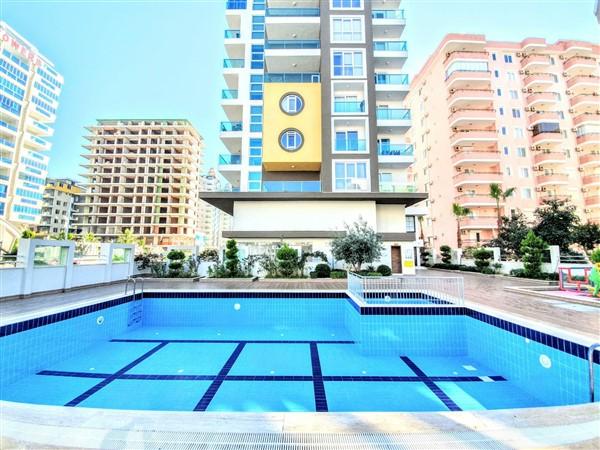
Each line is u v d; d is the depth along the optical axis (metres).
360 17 19.62
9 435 1.73
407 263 18.28
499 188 28.45
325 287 10.85
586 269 9.91
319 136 18.70
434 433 1.80
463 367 5.95
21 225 46.41
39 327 5.66
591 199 31.16
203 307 8.98
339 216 18.02
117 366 5.82
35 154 47.97
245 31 23.44
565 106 32.56
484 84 30.89
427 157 35.78
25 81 46.62
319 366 5.89
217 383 5.11
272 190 18.61
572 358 4.15
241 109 22.61
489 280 14.94
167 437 1.73
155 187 69.75
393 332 6.65
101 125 73.69
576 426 1.87
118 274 12.52
